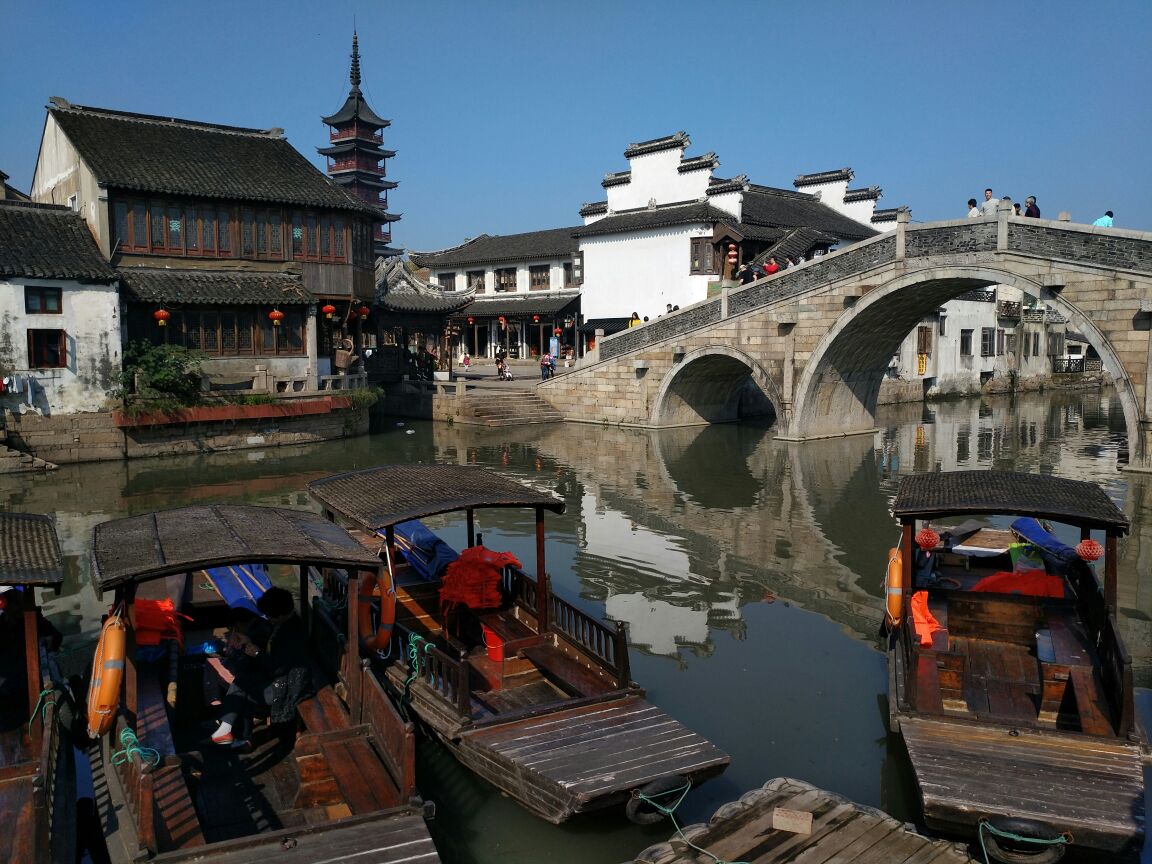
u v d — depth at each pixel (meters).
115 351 22.11
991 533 11.92
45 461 20.56
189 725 7.83
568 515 16.64
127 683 6.95
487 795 7.24
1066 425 31.14
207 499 17.42
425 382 32.16
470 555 9.84
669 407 29.19
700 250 34.09
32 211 22.89
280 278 25.56
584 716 7.53
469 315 43.38
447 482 9.88
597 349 30.38
